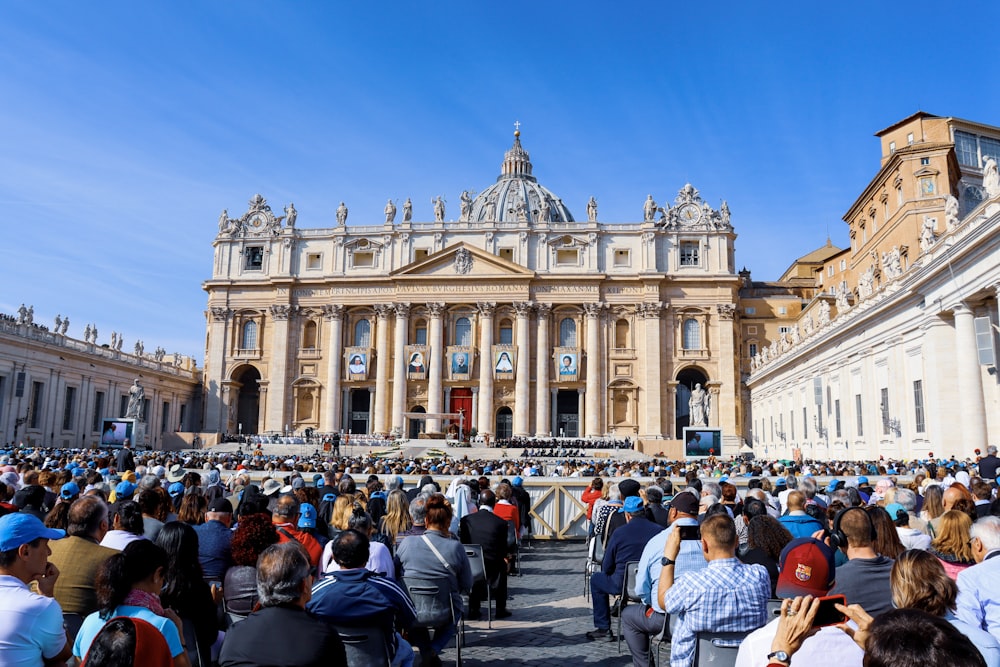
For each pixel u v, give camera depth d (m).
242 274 92.56
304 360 89.88
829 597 5.40
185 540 7.67
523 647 12.31
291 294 90.56
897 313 39.53
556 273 87.69
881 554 8.23
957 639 3.67
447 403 86.81
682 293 87.12
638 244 88.50
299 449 73.19
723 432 84.00
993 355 30.28
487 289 87.19
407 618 7.93
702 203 89.50
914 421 37.94
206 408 90.00
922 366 36.53
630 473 28.45
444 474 29.45
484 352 86.19
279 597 6.15
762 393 77.75
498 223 89.31
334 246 90.94
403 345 87.25
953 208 33.53
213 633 7.71
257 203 94.12
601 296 87.12
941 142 57.84
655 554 9.72
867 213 70.38
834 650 5.21
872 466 33.97
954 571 8.12
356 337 90.69
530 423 86.12
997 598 6.68
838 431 50.47
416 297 87.94
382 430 86.75
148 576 6.30
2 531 6.47
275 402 88.38
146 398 82.00
